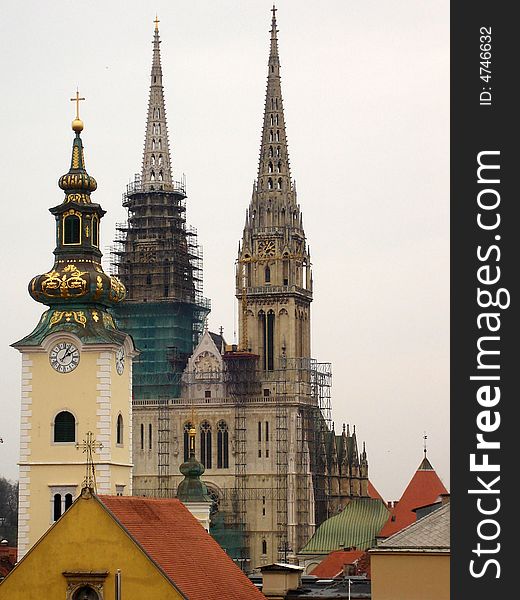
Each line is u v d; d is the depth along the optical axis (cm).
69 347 16212
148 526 12388
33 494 16125
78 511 11962
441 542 11888
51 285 16388
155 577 11769
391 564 11794
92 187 16875
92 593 11856
